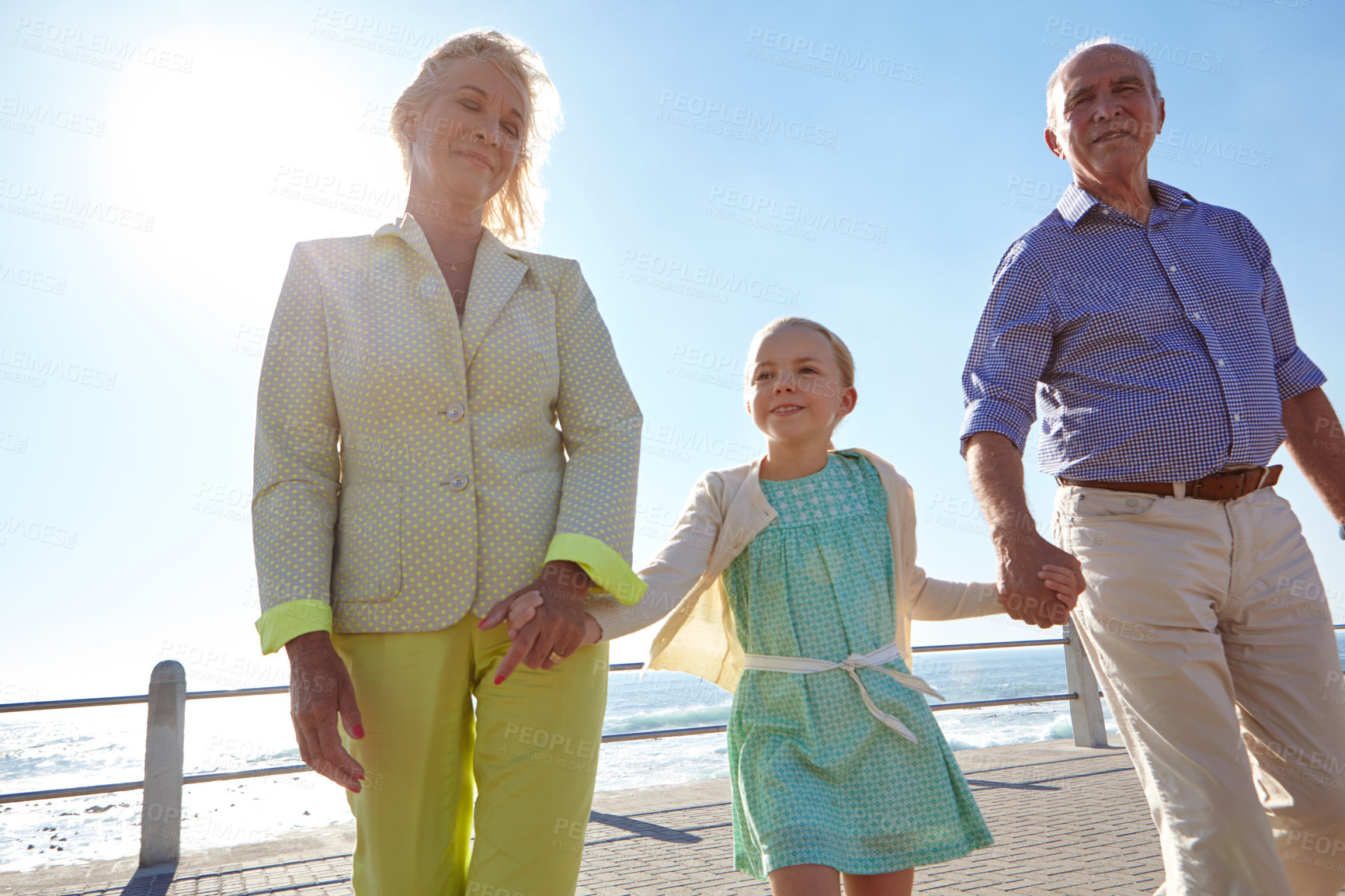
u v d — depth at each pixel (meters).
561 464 1.89
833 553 2.38
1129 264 2.46
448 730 1.70
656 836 5.07
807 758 2.18
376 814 1.64
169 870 4.72
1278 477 2.34
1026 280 2.53
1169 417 2.26
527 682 1.69
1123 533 2.27
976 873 4.05
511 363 1.80
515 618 1.54
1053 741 8.61
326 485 1.77
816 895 1.90
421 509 1.67
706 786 6.80
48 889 4.42
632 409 1.94
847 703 2.25
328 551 1.69
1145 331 2.37
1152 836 4.69
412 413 1.71
